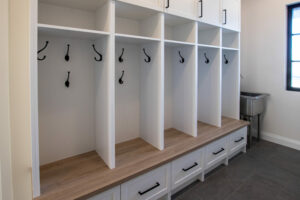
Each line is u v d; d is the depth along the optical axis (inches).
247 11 119.9
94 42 62.4
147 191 55.8
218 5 83.0
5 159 43.9
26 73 46.1
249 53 121.2
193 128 78.8
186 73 80.6
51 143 58.1
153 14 64.7
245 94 114.0
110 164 54.5
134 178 52.9
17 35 44.6
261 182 75.8
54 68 56.6
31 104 40.6
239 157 97.0
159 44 63.2
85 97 63.2
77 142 63.1
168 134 81.6
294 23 103.7
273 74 111.9
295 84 106.3
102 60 56.6
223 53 107.1
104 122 57.1
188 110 80.8
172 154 63.1
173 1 65.0
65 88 59.1
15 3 43.9
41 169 54.1
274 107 113.6
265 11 111.9
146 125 73.6
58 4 54.7
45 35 53.8
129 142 73.6
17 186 46.5
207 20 78.2
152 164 56.5
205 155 75.7
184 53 80.7
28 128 47.2
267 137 117.8
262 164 89.9
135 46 73.4
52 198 42.0
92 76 63.8
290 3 101.7
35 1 39.4
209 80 93.5
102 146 59.8
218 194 68.8
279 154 100.0
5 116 43.5
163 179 60.6
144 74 72.7
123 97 72.8
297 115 105.3
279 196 67.4
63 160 59.6
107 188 46.7
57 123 58.7
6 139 43.9
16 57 44.8
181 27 81.1
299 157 96.6
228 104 107.9
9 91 44.2
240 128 93.4
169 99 88.7
